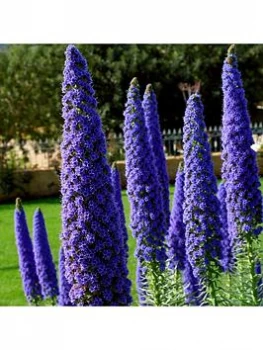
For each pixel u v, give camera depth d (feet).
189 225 22.35
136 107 23.66
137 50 70.08
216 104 71.15
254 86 69.36
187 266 24.47
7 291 35.58
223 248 24.07
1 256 41.83
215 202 22.15
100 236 17.56
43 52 70.69
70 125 17.38
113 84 68.69
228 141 22.77
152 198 23.97
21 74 71.05
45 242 27.25
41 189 60.75
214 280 23.02
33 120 71.46
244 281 24.29
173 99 71.10
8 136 71.46
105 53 70.13
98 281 17.67
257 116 70.28
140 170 23.73
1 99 71.26
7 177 60.29
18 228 27.76
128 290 18.37
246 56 68.95
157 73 70.44
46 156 68.44
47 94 70.69
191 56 70.59
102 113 65.92
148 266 24.49
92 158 17.39
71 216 17.51
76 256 17.57
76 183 17.38
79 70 17.37
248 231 23.26
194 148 21.83
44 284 27.32
